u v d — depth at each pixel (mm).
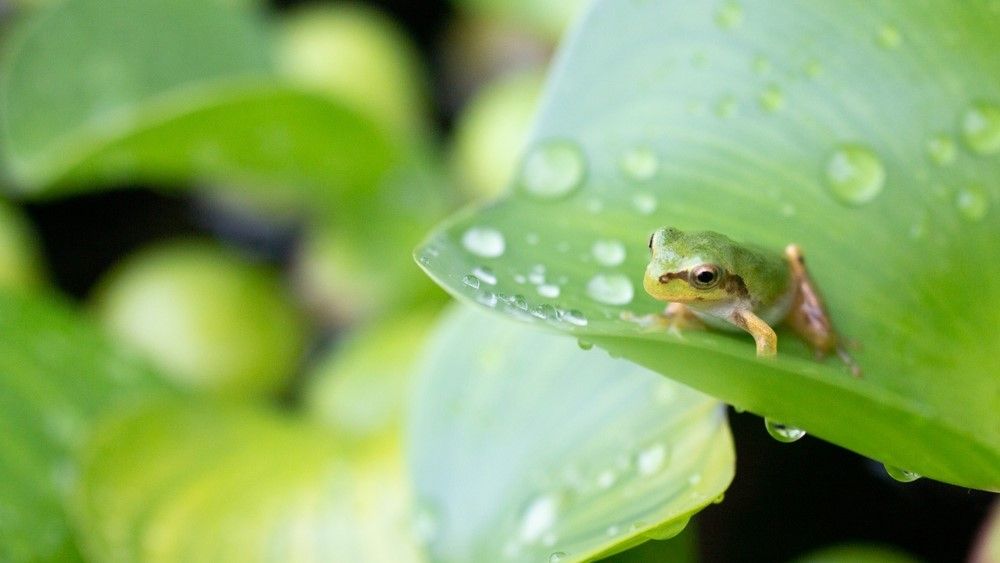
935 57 233
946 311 227
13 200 430
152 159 320
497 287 222
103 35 335
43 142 318
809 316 229
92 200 451
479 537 237
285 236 453
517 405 245
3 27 448
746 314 229
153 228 457
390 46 465
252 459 276
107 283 434
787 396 210
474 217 232
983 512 269
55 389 287
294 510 267
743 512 283
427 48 507
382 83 444
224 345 385
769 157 235
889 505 277
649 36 242
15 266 406
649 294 230
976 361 224
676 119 239
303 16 480
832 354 228
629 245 234
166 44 346
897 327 227
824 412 211
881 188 232
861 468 277
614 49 243
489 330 254
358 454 277
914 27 235
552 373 246
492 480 240
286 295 423
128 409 279
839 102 235
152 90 340
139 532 262
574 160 239
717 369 208
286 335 403
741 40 240
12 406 281
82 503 263
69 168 308
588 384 242
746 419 280
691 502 219
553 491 235
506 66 496
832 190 233
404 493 267
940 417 206
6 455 274
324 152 332
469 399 248
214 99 298
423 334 336
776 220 234
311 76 431
